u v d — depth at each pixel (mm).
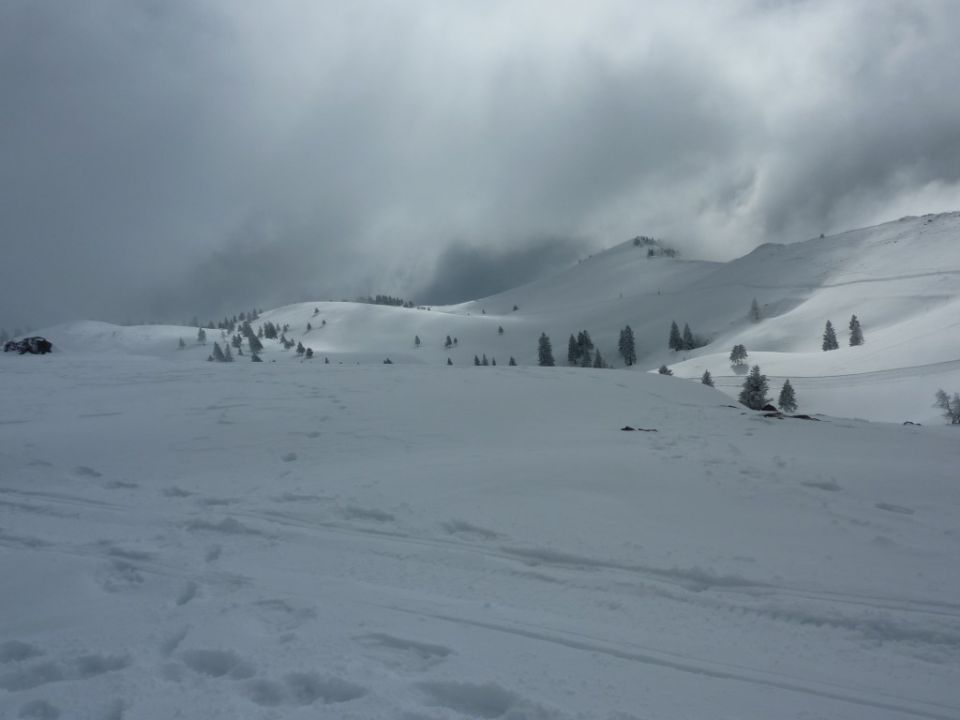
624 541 5609
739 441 10492
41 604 4562
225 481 8570
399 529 6168
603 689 3346
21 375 18984
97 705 3207
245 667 3545
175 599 4625
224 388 16469
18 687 3461
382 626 4078
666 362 129875
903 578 4719
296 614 4301
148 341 129125
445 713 3092
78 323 135250
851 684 3422
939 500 6676
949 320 76500
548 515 6379
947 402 51094
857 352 78625
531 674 3486
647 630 4039
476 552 5500
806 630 4020
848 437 10969
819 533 5742
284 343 138125
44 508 7281
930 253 142875
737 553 5270
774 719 3102
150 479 8797
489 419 13234
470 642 3861
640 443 10344
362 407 14062
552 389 16672
